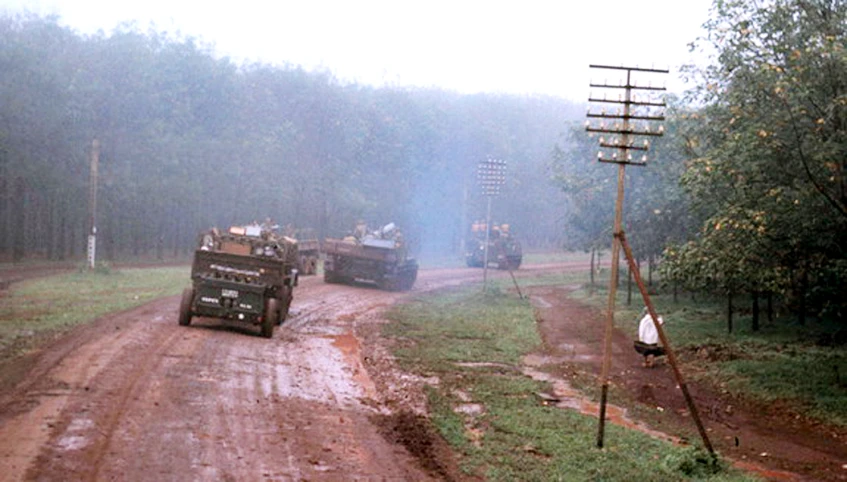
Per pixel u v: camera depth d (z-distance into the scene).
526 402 13.54
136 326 17.36
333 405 11.88
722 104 17.00
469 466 9.31
